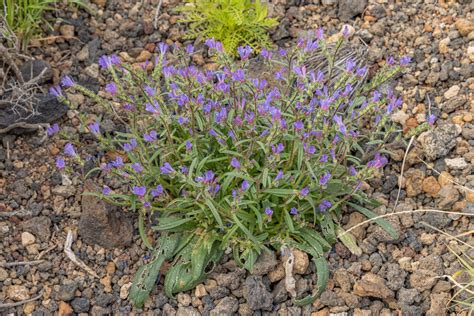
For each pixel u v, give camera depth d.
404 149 1.02
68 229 0.99
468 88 1.06
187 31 1.14
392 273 0.93
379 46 1.12
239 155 0.91
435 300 0.91
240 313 0.93
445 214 0.97
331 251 0.96
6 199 1.00
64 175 1.01
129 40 1.14
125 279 0.96
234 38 1.12
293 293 0.93
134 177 0.93
